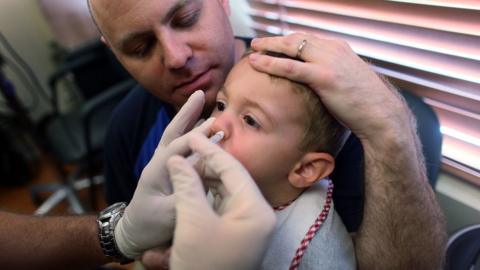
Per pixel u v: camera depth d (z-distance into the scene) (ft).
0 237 2.43
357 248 2.09
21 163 7.47
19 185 7.53
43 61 8.02
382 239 1.97
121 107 3.33
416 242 1.95
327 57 1.72
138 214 1.84
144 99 3.15
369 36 2.91
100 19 2.09
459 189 2.97
